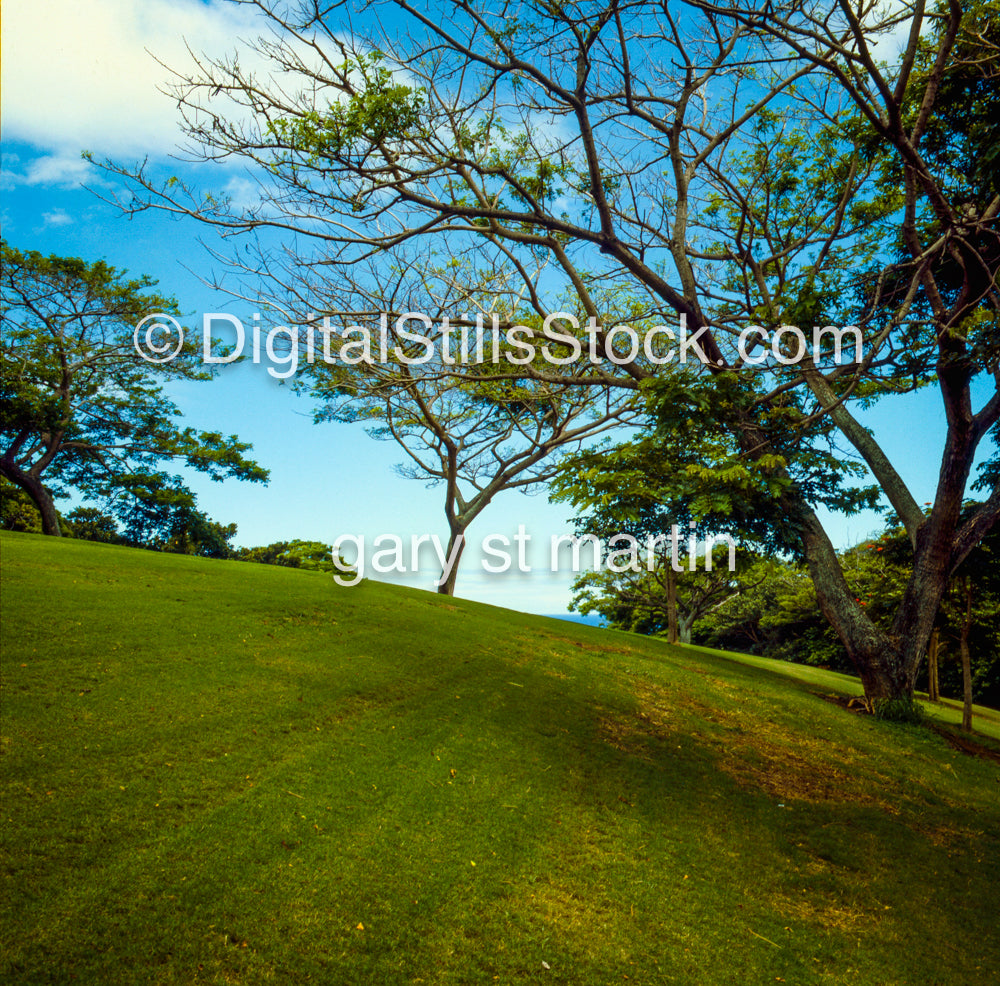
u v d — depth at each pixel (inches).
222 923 179.5
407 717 362.3
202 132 400.8
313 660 413.7
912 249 486.9
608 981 188.1
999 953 240.1
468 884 222.2
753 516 566.6
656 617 1604.3
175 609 445.1
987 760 527.8
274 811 239.8
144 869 194.1
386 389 549.0
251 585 571.8
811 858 297.4
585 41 425.1
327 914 191.8
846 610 605.6
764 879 269.1
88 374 1211.9
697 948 212.1
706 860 276.2
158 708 299.7
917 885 285.0
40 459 1192.2
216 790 245.9
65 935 164.2
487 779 309.0
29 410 1075.3
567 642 681.6
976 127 455.8
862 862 299.3
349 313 475.5
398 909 200.8
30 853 190.4
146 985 155.1
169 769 252.8
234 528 1781.5
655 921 223.3
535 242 514.9
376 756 304.8
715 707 536.7
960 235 382.3
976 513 599.5
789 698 604.7
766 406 506.3
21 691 286.4
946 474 573.0
